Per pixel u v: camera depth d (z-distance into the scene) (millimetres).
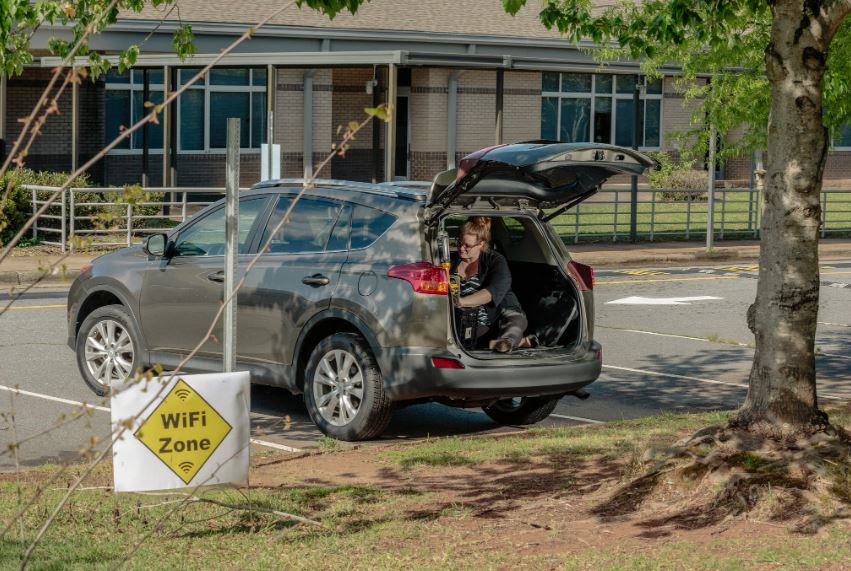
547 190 11602
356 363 11680
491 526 8133
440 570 7078
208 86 41844
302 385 12312
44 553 7332
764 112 24312
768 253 9125
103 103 39531
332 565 7258
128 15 37281
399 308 11344
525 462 10258
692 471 8570
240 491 8844
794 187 8953
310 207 12359
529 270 12430
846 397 14312
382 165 45719
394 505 8828
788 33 8836
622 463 9977
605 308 22125
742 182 50312
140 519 8273
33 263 25375
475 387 11406
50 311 20062
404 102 45781
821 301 23766
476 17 45750
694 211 41938
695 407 14039
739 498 8172
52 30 34250
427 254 11445
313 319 11969
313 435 12180
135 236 30188
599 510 8430
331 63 31172
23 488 9102
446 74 44812
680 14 13164
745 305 22750
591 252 31781
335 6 10961
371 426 11648
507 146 11070
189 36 14680
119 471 7766
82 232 29094
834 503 8047
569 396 14602
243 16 40125
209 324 12820
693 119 27203
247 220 12922
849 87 19062
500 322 11984
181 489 7984
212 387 7961
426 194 11641
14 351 16359
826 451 8633
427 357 11289
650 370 16344
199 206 38156
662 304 22734
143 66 34250
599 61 30688
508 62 31828
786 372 9039
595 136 48906
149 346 13367
